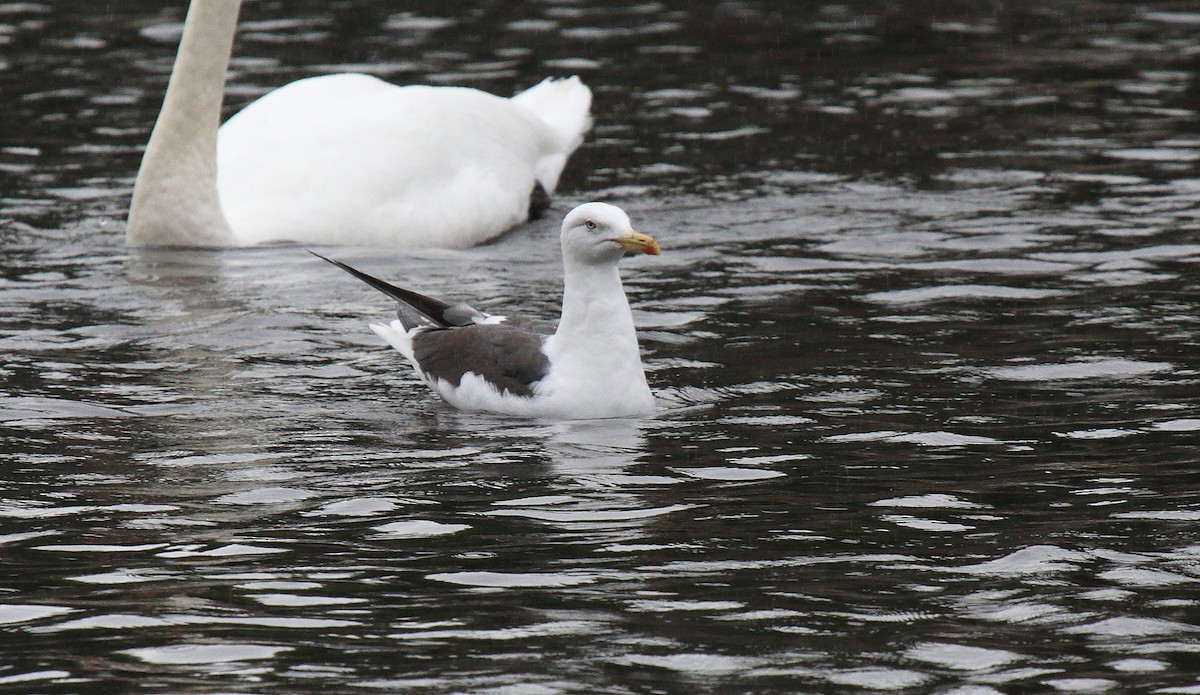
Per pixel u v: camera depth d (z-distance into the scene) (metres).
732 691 8.70
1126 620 9.51
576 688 8.73
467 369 13.88
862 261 17.83
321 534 10.94
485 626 9.51
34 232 18.95
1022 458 12.23
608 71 26.09
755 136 22.97
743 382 14.21
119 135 22.83
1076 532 10.80
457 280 17.55
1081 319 15.70
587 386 13.52
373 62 26.25
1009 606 9.72
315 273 17.58
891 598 9.84
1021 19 29.12
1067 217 19.25
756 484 11.79
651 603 9.80
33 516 11.27
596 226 13.39
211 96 18.19
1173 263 17.47
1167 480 11.70
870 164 21.62
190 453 12.55
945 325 15.66
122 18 28.78
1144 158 21.62
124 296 16.67
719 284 17.14
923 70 26.11
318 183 18.98
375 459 12.44
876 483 11.77
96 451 12.57
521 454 12.55
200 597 9.94
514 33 28.22
